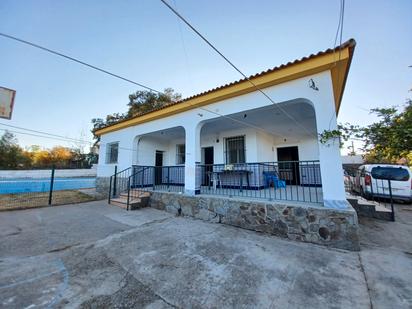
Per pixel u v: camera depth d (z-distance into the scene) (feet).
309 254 9.91
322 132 11.89
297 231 11.98
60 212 18.97
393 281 7.41
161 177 29.66
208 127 23.94
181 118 20.26
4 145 58.39
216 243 11.38
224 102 16.94
